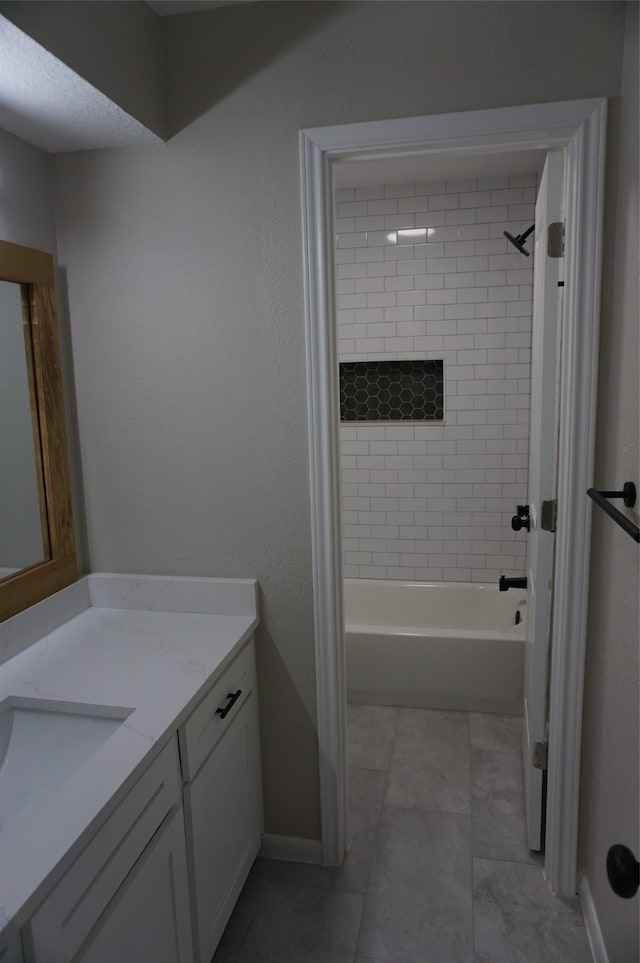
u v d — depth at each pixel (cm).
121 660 165
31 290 175
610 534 159
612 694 157
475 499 348
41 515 183
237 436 186
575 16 152
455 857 208
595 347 161
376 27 161
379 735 281
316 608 190
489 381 335
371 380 351
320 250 171
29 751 147
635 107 140
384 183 328
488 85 158
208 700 158
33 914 94
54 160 183
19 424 172
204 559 195
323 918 185
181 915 146
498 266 325
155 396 189
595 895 174
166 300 184
